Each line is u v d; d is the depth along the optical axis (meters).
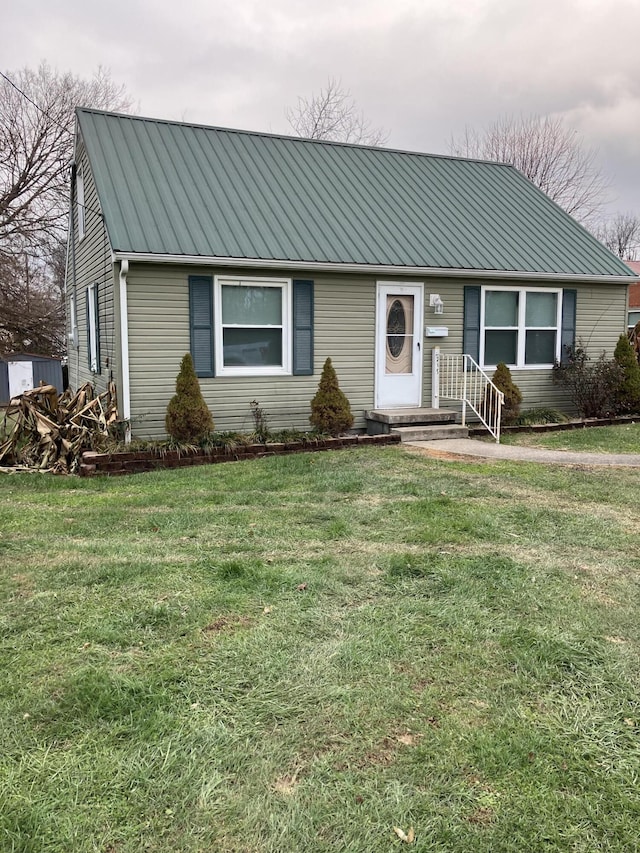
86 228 11.73
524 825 2.02
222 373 9.16
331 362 9.55
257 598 3.67
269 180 10.72
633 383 11.25
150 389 8.76
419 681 2.82
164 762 2.29
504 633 3.26
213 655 3.02
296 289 9.44
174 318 8.78
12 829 1.97
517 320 11.13
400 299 10.25
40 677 2.84
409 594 3.75
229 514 5.49
